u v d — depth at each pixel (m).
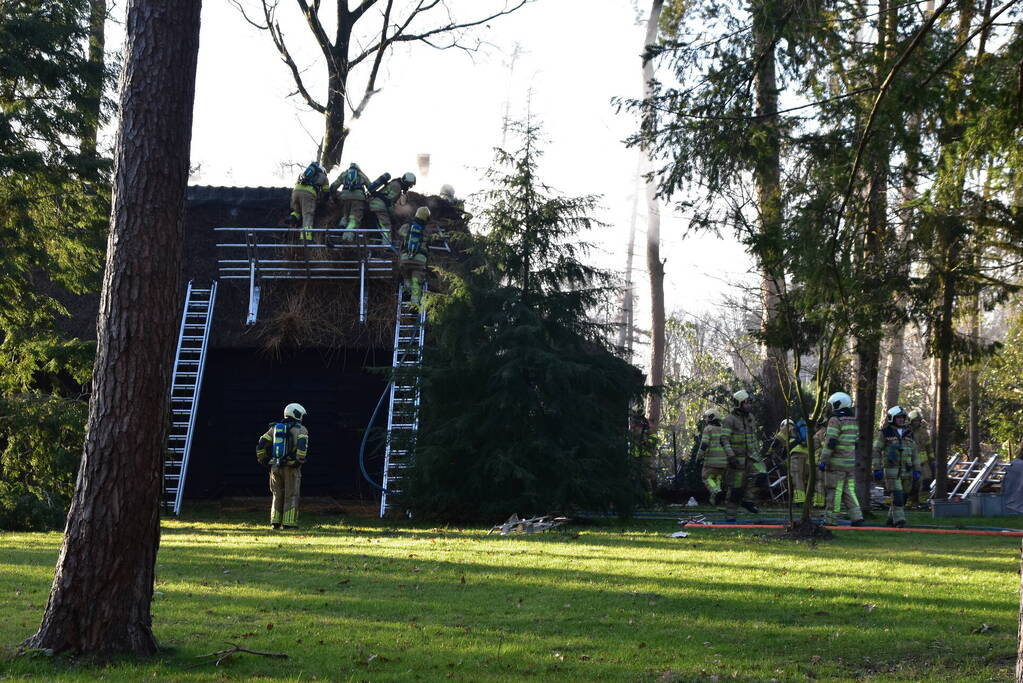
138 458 6.54
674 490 24.33
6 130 18.12
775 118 15.90
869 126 10.25
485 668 6.31
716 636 7.24
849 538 13.71
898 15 13.55
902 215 16.59
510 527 15.45
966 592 8.81
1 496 16.12
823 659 6.61
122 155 6.69
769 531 14.79
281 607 8.29
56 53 18.45
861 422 19.50
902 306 17.52
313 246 21.05
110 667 6.14
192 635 7.17
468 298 17.45
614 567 10.48
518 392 16.88
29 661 6.21
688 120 16.22
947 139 13.48
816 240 12.92
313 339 20.94
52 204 19.14
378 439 18.97
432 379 17.41
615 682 6.02
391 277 21.02
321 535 14.71
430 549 12.39
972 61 13.17
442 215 22.27
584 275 18.36
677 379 41.91
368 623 7.66
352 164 21.27
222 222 21.86
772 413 25.28
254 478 21.47
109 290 6.61
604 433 17.64
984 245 17.39
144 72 6.73
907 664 6.51
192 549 12.24
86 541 6.46
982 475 26.53
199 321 21.22
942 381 20.33
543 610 8.16
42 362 18.55
